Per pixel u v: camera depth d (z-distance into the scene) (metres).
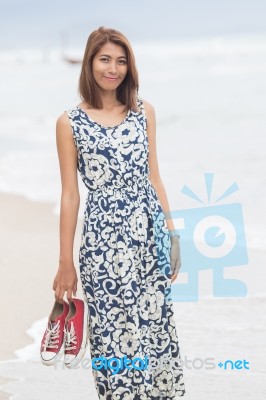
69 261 3.72
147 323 3.70
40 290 6.44
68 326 3.67
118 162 3.65
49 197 10.83
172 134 16.97
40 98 31.19
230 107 20.97
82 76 3.75
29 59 68.69
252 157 13.06
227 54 47.38
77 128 3.68
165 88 29.09
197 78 32.22
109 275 3.65
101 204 3.66
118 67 3.70
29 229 8.84
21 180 12.22
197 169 12.41
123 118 3.75
